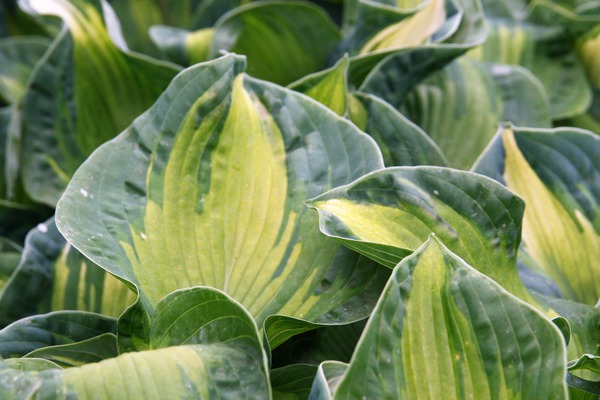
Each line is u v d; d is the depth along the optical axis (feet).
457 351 2.05
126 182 2.30
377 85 2.70
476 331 2.06
